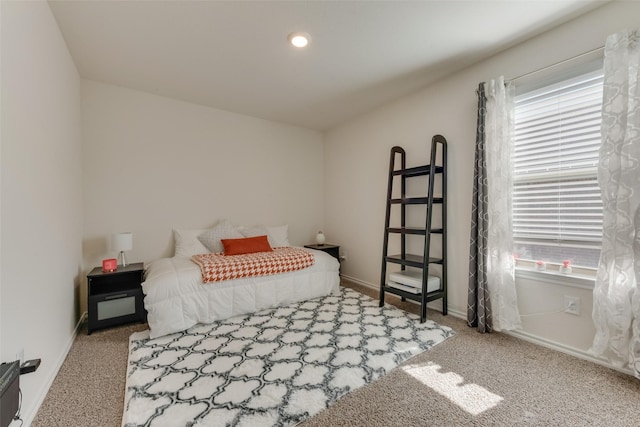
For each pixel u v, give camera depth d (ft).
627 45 5.22
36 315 4.77
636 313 5.09
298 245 13.96
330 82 9.23
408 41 7.01
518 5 5.76
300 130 14.07
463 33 6.70
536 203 7.05
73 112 7.88
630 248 5.20
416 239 9.98
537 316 6.80
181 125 10.82
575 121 6.33
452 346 6.69
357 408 4.61
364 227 12.28
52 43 5.91
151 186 10.25
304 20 6.23
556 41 6.45
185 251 10.30
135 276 8.61
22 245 4.31
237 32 6.64
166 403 4.66
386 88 9.64
